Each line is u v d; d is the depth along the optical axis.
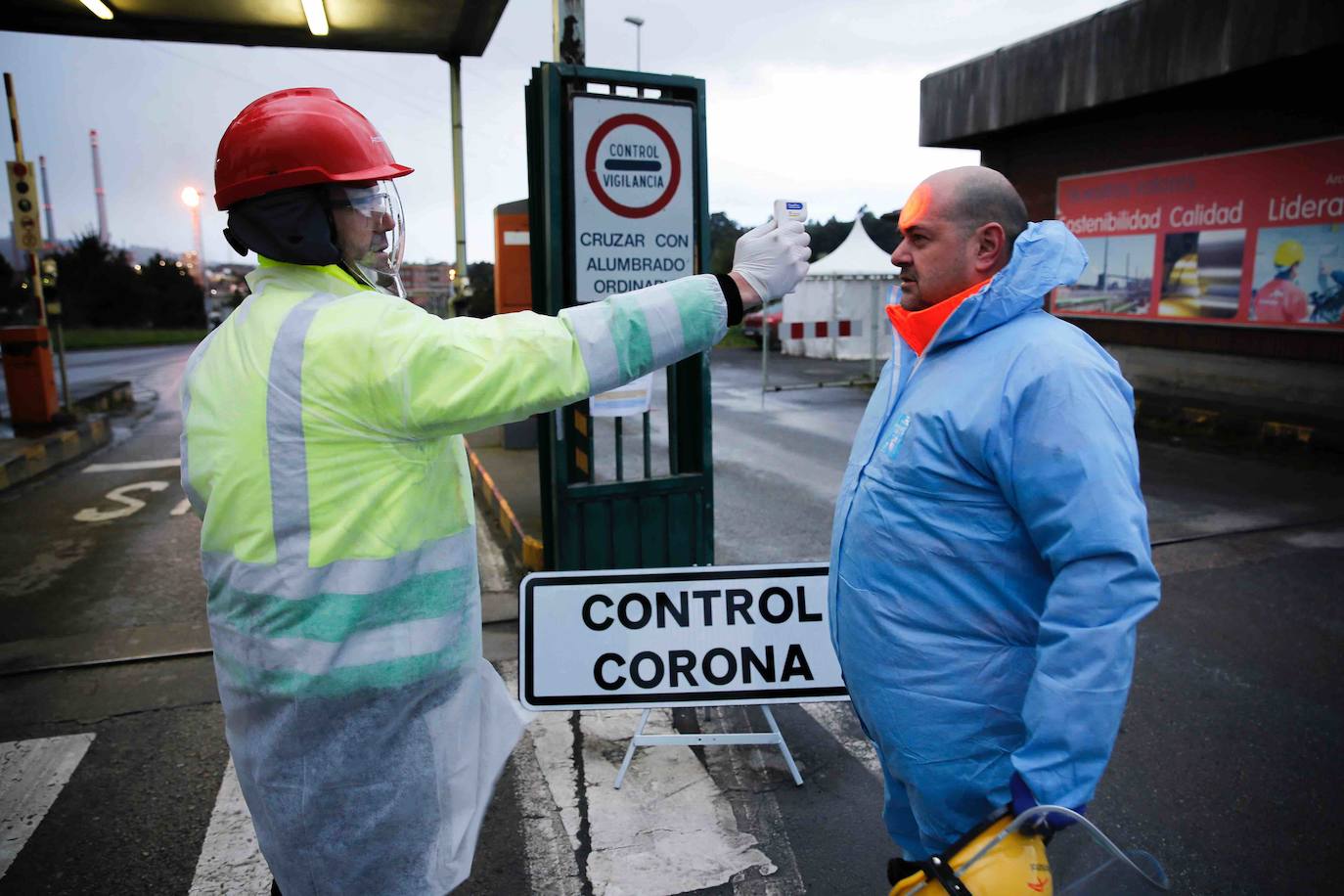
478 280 18.94
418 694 1.39
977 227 1.69
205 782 3.24
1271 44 8.45
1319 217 9.31
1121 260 11.71
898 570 1.67
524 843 2.82
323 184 1.34
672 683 3.00
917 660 1.66
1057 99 11.09
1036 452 1.49
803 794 3.09
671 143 3.68
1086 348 1.56
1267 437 9.13
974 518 1.60
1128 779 3.16
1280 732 3.48
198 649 4.41
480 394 1.25
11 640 4.55
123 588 5.32
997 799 1.66
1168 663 4.09
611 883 2.63
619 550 3.85
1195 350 10.88
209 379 1.35
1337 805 2.99
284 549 1.29
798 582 3.03
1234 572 5.29
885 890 2.59
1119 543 1.44
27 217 10.40
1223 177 10.27
